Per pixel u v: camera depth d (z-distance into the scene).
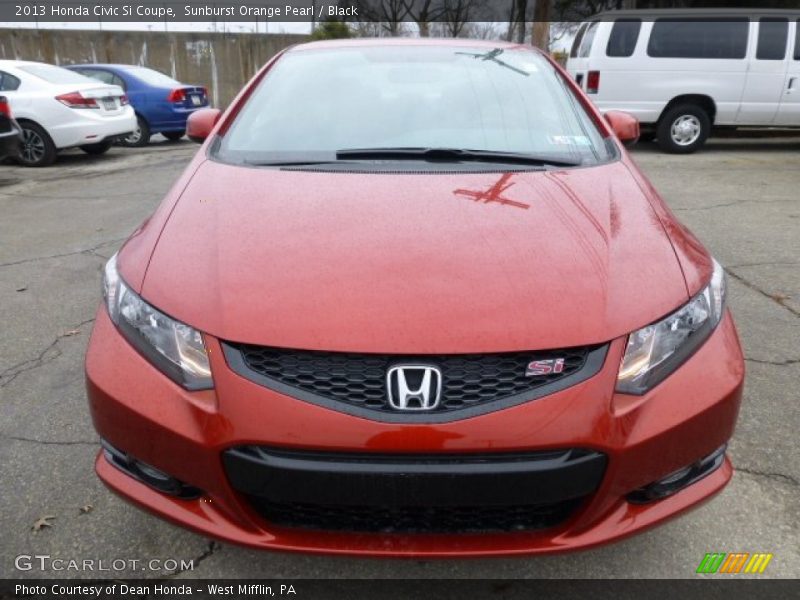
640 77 9.00
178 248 1.94
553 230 1.97
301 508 1.73
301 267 1.81
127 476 1.86
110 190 7.29
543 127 2.71
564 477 1.62
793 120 9.07
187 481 1.72
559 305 1.70
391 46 3.23
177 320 1.74
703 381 1.75
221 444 1.64
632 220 2.07
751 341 3.39
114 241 5.25
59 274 4.50
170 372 1.73
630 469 1.66
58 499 2.30
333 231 1.95
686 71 8.94
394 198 2.15
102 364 1.83
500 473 1.60
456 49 3.21
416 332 1.63
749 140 10.95
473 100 2.82
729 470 1.92
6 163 9.30
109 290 1.97
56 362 3.25
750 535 2.13
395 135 2.63
